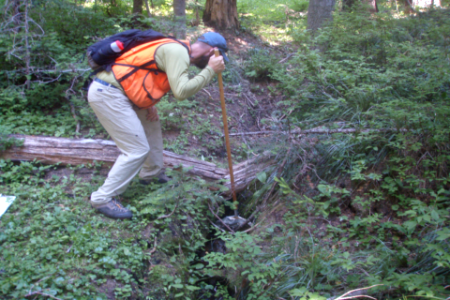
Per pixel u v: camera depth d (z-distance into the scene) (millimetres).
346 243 3475
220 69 3027
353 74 5488
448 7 9875
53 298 2430
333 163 4273
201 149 4703
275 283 3012
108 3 7086
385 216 3846
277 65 6391
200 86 2938
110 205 3268
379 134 4289
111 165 3934
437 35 7012
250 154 4770
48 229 2986
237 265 3383
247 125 5523
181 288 3084
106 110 3006
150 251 3162
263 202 4301
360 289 2545
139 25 6348
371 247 3492
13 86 4551
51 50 4727
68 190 3574
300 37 6441
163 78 3037
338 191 3697
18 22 4895
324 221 3904
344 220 3895
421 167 3980
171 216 3521
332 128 4672
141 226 3301
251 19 8680
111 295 2652
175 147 4516
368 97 4984
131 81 2949
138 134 3105
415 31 7719
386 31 6695
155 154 3656
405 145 3934
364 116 4738
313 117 5172
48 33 4906
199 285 3404
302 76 5535
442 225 3242
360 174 3889
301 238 3555
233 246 2912
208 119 5195
